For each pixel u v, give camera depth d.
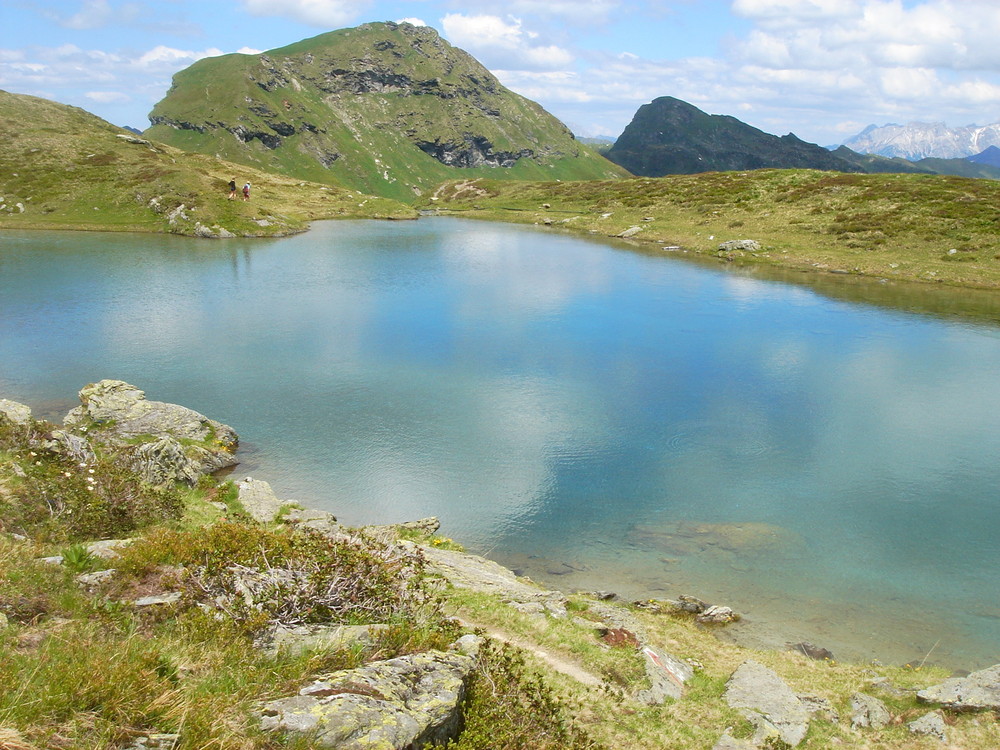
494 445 30.86
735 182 113.12
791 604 20.44
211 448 28.58
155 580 11.70
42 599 9.94
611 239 98.38
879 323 52.72
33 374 37.91
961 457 30.55
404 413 34.06
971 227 78.00
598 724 11.93
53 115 129.88
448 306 56.28
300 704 7.80
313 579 11.66
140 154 113.19
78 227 89.56
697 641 17.67
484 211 128.50
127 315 50.69
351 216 118.94
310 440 30.86
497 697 9.79
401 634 10.76
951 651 18.34
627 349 45.25
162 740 6.83
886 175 102.06
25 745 6.14
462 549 22.53
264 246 84.94
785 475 28.75
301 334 47.03
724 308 57.16
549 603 17.81
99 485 17.92
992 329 51.22
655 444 31.38
